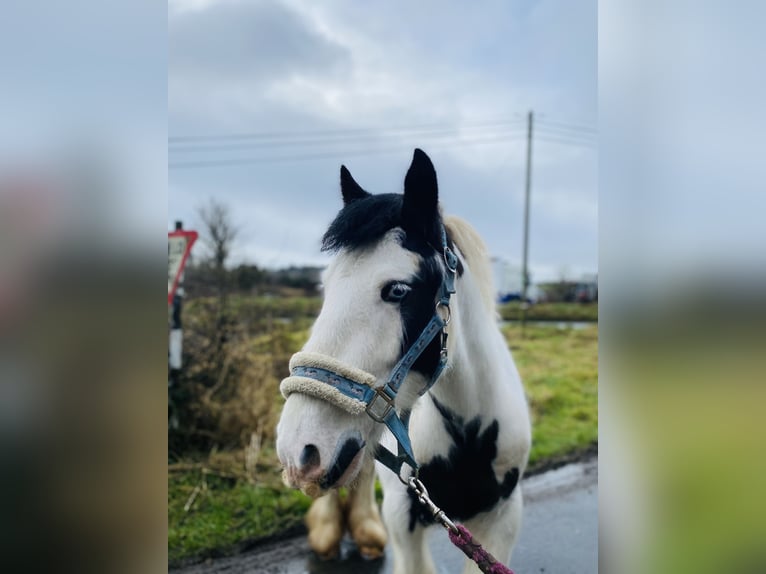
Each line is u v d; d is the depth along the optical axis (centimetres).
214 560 231
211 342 304
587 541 234
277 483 273
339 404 111
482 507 161
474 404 150
